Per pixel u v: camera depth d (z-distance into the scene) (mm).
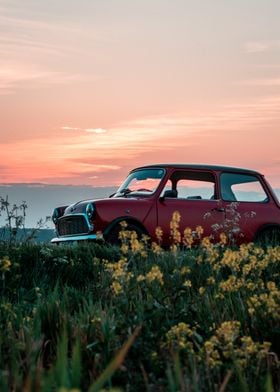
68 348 4406
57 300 5496
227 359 4055
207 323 4945
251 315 4914
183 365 4000
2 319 4996
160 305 4996
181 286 5660
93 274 8047
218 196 12023
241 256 6184
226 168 12352
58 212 12398
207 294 5617
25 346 4062
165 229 11547
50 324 4793
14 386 3256
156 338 4402
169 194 11727
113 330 4410
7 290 6984
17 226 9031
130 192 12141
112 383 3938
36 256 8320
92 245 9383
